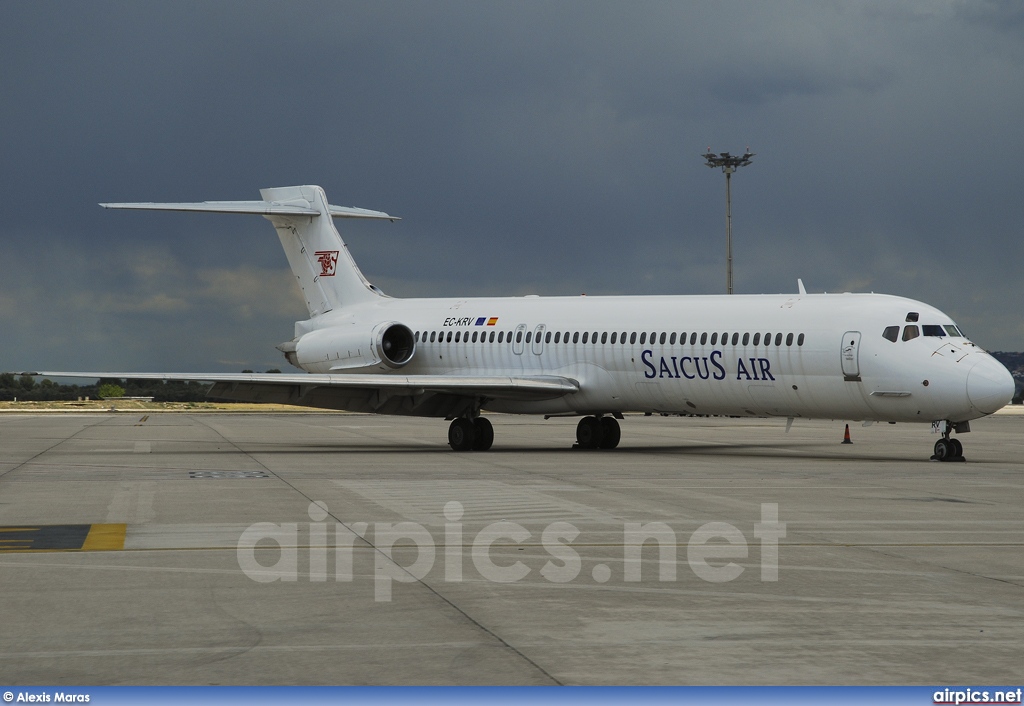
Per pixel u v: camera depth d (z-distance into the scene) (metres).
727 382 67.06
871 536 32.16
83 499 41.56
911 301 63.81
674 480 49.72
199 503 40.03
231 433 99.75
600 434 77.44
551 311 76.50
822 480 50.03
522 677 17.69
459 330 80.62
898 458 66.81
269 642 19.73
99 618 21.53
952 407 60.31
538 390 72.19
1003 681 17.55
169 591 24.05
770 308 66.50
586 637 20.12
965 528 33.81
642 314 71.50
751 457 67.38
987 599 23.39
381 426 118.94
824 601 23.14
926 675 17.84
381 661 18.55
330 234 90.19
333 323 88.75
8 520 35.41
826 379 63.50
